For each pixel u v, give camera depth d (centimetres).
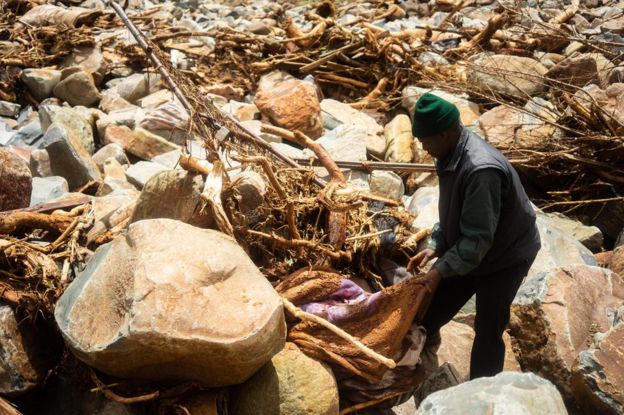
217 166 395
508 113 641
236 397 353
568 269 424
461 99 684
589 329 405
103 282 334
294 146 630
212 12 952
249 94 732
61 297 352
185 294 318
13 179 455
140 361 318
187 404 338
